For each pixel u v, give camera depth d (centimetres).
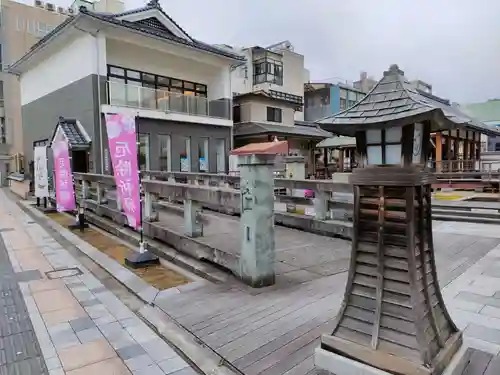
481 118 2667
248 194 386
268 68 2289
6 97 2306
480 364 238
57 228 789
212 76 1611
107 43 1262
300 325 299
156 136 1340
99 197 862
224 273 432
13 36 2314
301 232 670
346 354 210
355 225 218
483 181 986
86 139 1202
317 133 1998
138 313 350
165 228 568
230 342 276
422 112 179
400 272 200
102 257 545
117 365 259
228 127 1588
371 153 211
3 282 443
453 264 473
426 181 204
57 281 447
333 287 387
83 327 320
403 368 188
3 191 1788
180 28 1387
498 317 314
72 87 1280
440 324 215
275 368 239
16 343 293
